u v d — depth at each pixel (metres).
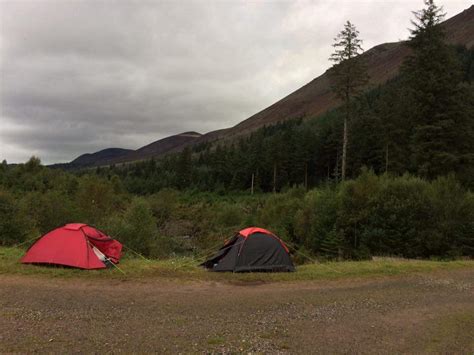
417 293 10.61
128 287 10.01
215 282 11.04
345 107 40.09
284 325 7.47
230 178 92.19
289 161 77.19
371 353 6.26
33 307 7.93
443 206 20.88
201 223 41.69
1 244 18.12
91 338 6.33
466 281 12.53
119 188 52.38
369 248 20.66
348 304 9.20
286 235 26.62
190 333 6.78
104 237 13.10
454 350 6.55
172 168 112.56
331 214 23.22
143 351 5.89
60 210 23.14
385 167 46.97
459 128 28.88
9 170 44.84
